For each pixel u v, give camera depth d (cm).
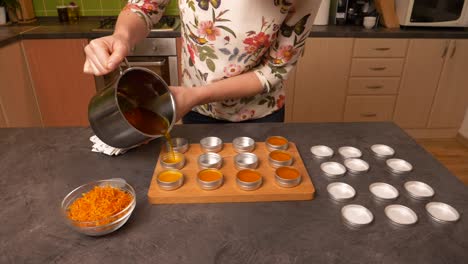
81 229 61
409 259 59
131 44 100
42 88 230
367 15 245
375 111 248
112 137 79
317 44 224
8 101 205
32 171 83
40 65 222
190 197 72
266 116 117
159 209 71
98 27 227
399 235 64
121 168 85
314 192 75
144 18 107
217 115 117
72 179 80
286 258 59
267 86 103
